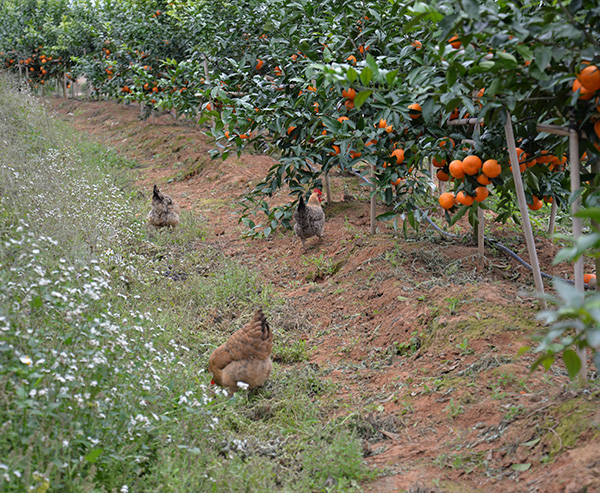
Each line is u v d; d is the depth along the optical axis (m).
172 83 9.44
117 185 10.76
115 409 3.12
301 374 4.63
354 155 6.30
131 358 3.64
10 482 2.30
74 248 5.24
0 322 2.95
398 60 4.79
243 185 10.62
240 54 10.90
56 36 20.11
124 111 19.20
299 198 7.02
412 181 5.89
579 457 2.71
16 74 19.67
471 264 5.96
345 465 3.25
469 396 3.73
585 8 3.03
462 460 3.18
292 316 5.80
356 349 5.04
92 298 3.56
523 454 3.03
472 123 4.32
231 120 5.86
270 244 7.97
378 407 4.04
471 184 4.43
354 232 7.44
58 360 2.95
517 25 2.81
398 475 3.18
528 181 4.83
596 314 1.52
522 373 3.78
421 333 4.78
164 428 3.37
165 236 7.91
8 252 4.36
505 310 4.61
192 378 4.19
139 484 2.89
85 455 2.71
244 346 4.19
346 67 3.24
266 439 3.74
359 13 6.43
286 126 6.25
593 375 3.61
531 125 3.96
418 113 4.70
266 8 9.16
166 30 14.16
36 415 2.76
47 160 8.92
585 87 2.88
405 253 6.26
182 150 13.37
